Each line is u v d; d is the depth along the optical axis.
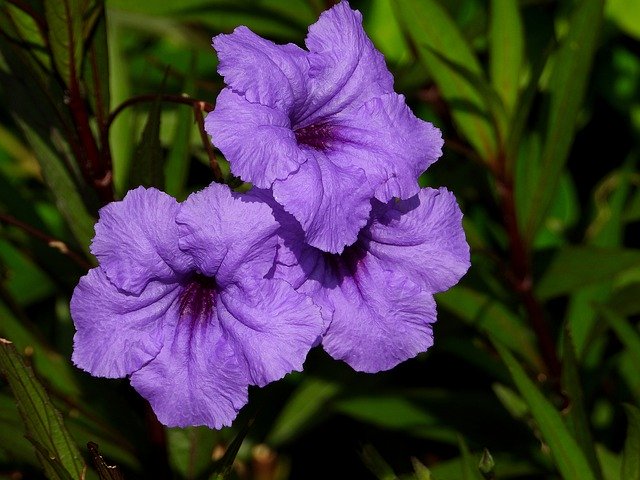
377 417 0.42
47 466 0.33
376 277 0.33
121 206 0.31
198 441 0.39
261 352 0.31
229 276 0.31
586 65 0.40
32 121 0.37
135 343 0.32
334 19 0.32
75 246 0.42
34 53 0.35
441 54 0.39
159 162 0.35
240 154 0.31
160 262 0.32
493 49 0.41
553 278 0.42
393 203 0.33
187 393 0.32
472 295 0.41
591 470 0.37
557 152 0.40
